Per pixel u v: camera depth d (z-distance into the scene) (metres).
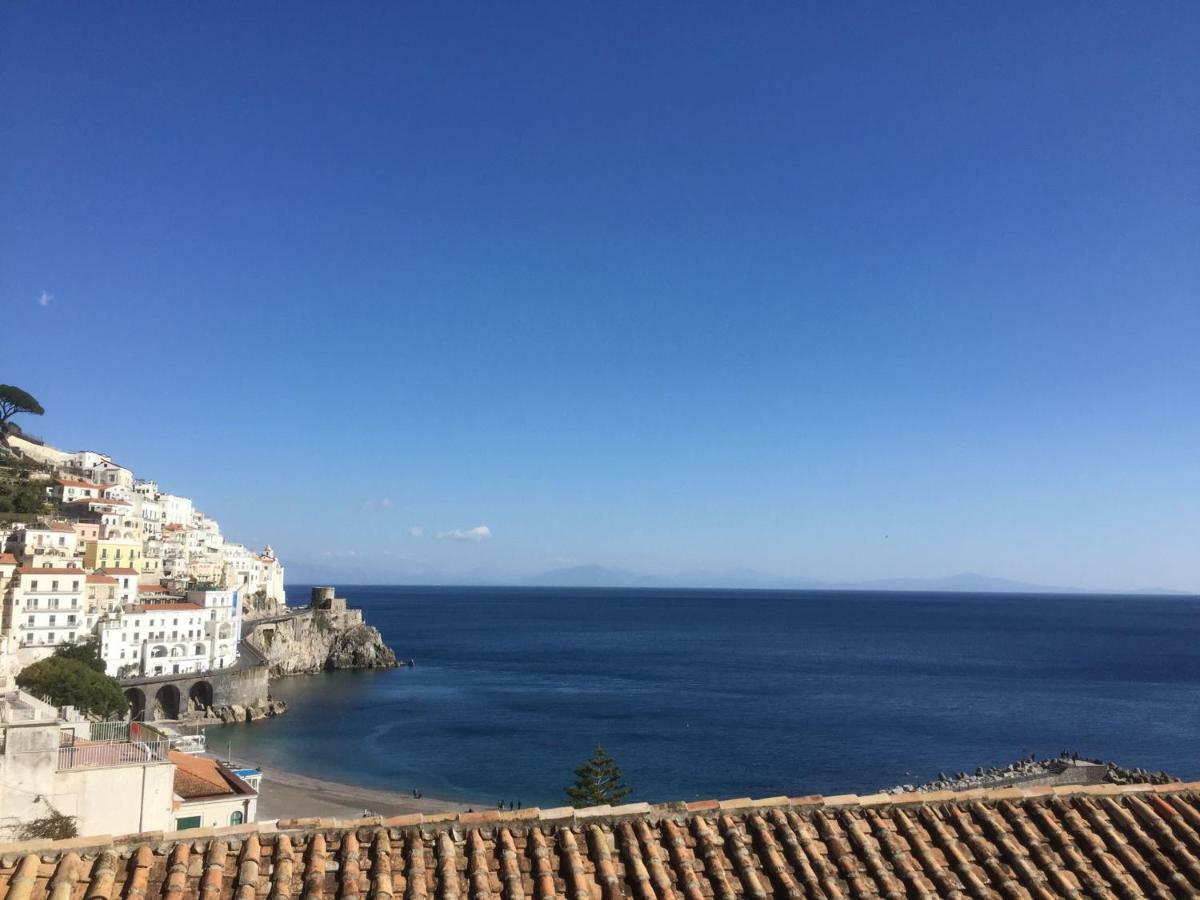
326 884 13.72
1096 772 98.81
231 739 137.12
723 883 14.12
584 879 13.98
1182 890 14.26
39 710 27.38
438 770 116.69
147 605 165.62
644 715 157.75
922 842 15.21
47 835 24.27
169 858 13.91
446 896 13.48
